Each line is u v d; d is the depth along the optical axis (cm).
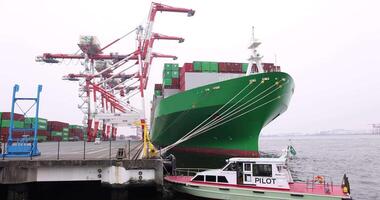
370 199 2295
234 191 1711
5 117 5053
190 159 3278
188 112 3125
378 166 4400
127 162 1659
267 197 1639
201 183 1830
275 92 2653
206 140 3183
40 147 3697
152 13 4275
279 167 1702
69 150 2973
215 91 2836
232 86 2739
